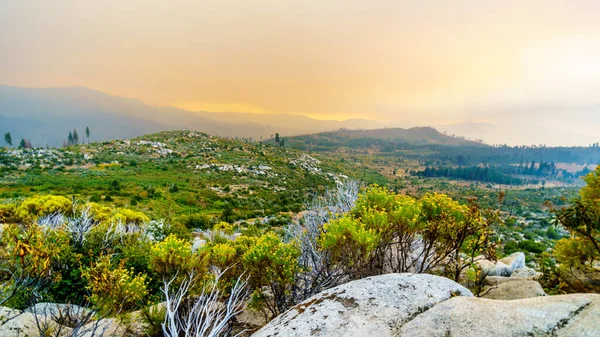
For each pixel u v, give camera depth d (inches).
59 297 282.4
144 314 224.7
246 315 242.5
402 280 153.6
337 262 220.2
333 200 347.6
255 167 3909.9
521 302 113.1
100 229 406.9
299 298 226.5
